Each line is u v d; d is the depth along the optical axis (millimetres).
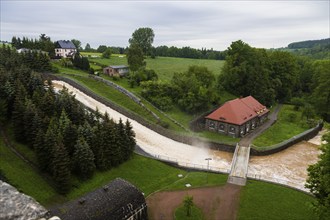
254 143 71188
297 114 98000
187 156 64562
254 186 50812
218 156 65875
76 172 48719
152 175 54250
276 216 42156
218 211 43406
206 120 79500
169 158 61781
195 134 75875
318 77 112000
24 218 9711
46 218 10031
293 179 56406
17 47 128750
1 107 52688
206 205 44938
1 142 50188
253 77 100938
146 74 100938
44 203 41312
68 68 106625
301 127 85812
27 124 49812
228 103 79062
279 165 62875
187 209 41906
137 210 38281
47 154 45500
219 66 150375
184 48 194125
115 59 145125
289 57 115500
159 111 84500
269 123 88062
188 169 57719
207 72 100000
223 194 48188
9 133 52938
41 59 92500
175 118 82750
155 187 50688
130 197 38344
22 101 53562
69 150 48812
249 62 101688
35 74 65938
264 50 114000
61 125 49438
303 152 70625
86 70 108312
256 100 93938
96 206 34969
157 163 58750
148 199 46656
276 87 111188
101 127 53188
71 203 34906
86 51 186500
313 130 82500
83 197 36156
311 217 41938
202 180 53000
